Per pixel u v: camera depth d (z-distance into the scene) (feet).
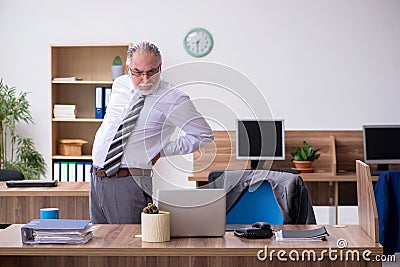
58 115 23.79
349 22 23.50
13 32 24.14
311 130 22.22
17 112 23.07
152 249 9.57
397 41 23.49
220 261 9.98
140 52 10.48
